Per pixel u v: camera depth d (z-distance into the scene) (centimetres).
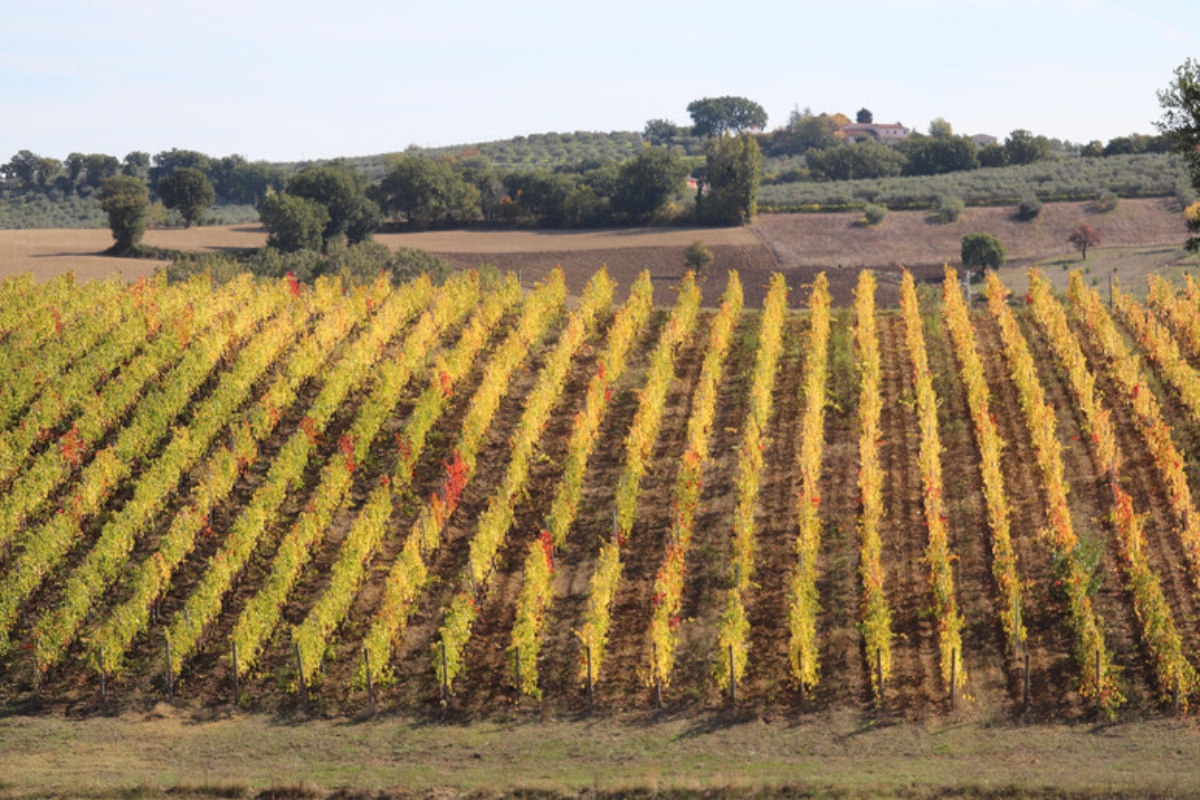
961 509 5166
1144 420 5659
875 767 3616
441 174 17812
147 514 5188
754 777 3559
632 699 4128
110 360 6575
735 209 17088
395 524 5294
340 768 3756
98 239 15500
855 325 7594
